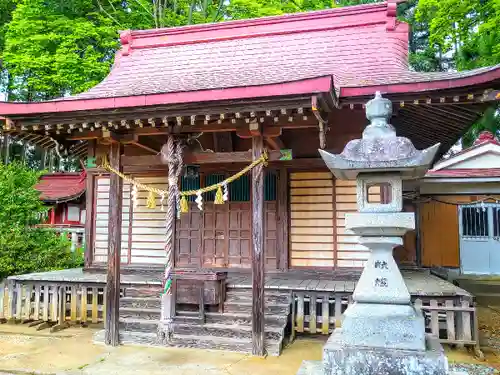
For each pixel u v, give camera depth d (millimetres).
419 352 3559
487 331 8016
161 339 6891
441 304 6820
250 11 17828
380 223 3895
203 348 6781
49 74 16984
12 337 7617
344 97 6414
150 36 10484
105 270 10109
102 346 6996
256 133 6402
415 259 10609
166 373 5691
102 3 18641
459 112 6887
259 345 6398
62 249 11539
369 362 3574
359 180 4078
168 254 6441
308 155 9047
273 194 9305
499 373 5590
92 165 7586
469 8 11734
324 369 3656
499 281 13648
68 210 19188
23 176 11430
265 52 9172
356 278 8656
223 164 9430
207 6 19781
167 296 6340
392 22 8945
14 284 8617
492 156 13273
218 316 7172
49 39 15836
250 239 9344
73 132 7250
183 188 9789
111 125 6648
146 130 7027
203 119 6355
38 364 6113
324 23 9477
